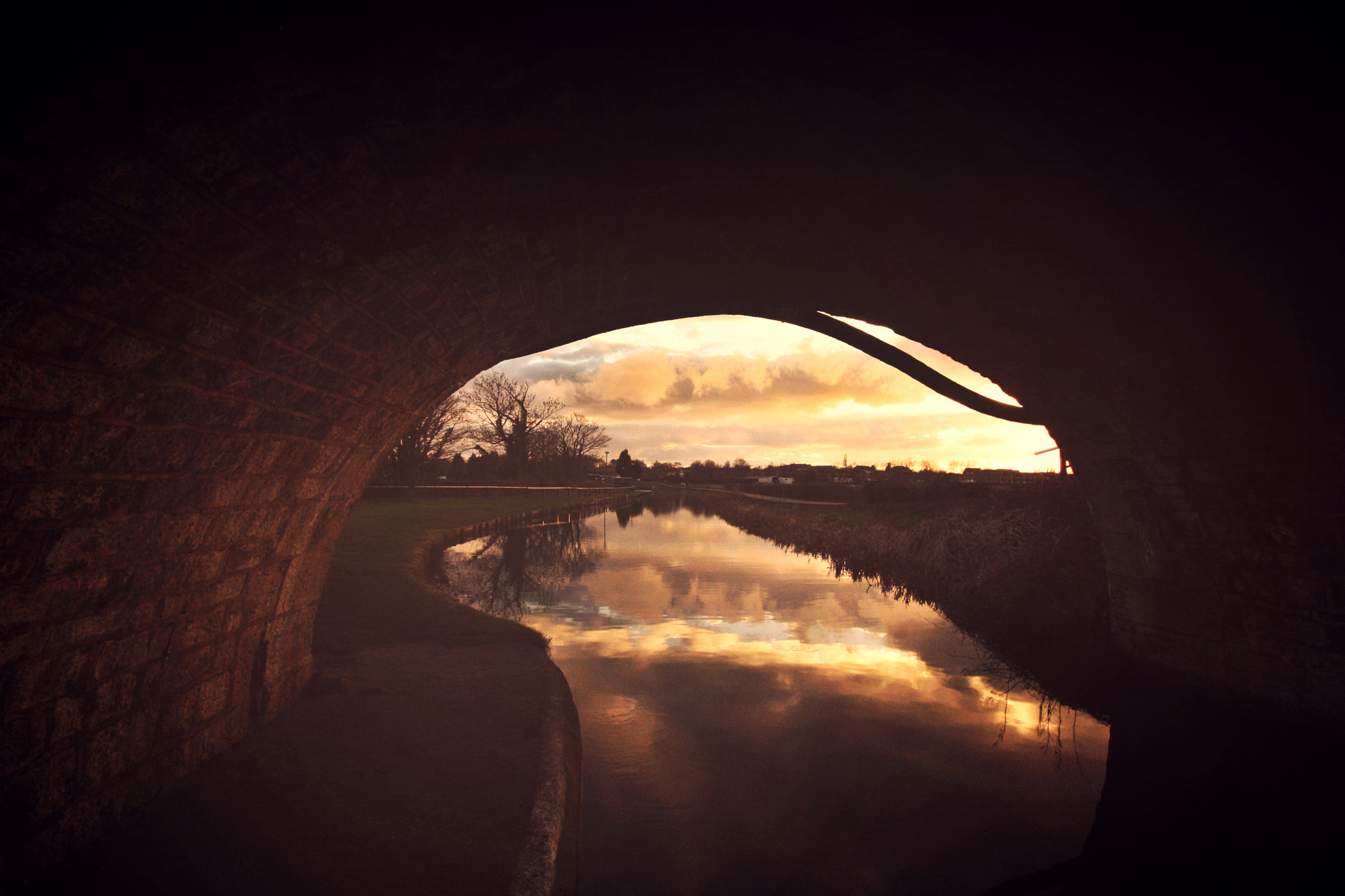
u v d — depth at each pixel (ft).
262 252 10.26
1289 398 18.56
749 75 10.68
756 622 37.19
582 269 17.07
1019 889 13.67
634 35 9.41
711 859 14.49
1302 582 20.80
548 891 10.98
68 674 10.52
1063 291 18.76
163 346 9.84
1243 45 10.21
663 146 12.38
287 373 13.21
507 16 8.46
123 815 12.17
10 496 8.40
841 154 13.16
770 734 21.22
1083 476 28.19
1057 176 13.88
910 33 9.93
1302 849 15.05
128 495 10.65
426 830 12.56
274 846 11.83
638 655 30.19
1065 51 10.43
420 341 16.62
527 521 114.93
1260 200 13.79
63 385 8.51
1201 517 23.61
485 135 10.68
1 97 6.04
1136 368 21.11
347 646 25.46
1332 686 20.07
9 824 9.58
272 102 8.18
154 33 6.52
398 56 8.50
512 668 23.15
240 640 16.15
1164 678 25.82
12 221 6.92
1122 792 17.75
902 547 53.67
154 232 8.41
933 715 23.11
